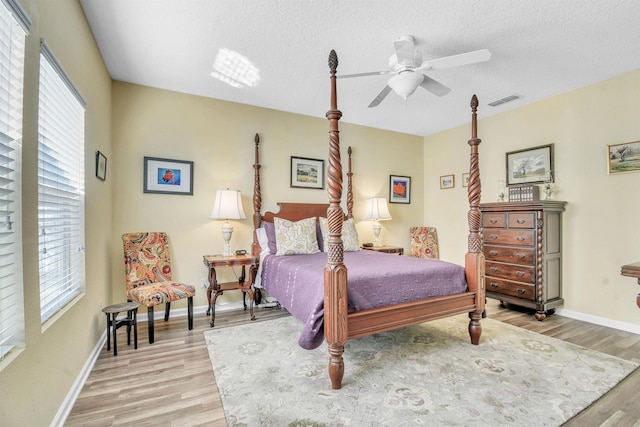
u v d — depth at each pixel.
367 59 2.78
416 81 2.32
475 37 2.43
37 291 1.37
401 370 2.19
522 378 2.07
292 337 2.82
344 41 2.50
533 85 3.32
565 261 3.50
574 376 2.10
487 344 2.65
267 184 4.01
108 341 2.50
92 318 2.32
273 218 3.92
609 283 3.16
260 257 3.61
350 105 3.91
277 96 3.64
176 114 3.50
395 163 5.13
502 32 2.36
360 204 4.79
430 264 2.66
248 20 2.23
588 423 1.62
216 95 3.62
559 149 3.56
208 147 3.66
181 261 3.50
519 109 3.97
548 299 3.37
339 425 1.61
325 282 1.95
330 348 1.96
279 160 4.09
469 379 2.06
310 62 2.85
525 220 3.42
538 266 3.31
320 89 3.43
